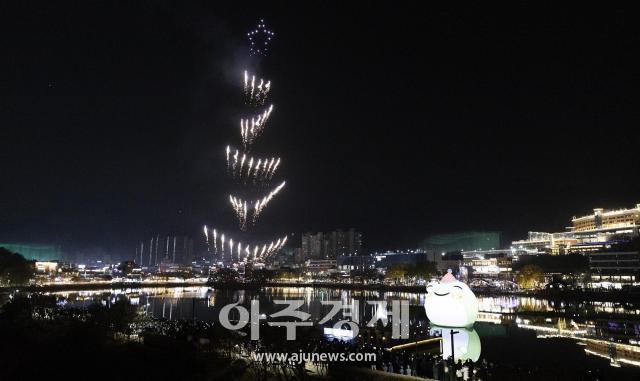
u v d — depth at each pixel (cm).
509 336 8181
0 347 4903
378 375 4200
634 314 10888
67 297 18800
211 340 5441
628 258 19200
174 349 4988
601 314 10894
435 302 8256
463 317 7994
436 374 4266
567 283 18788
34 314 7606
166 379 4006
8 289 19275
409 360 4806
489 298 17038
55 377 3978
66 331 5291
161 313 12462
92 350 4678
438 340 6756
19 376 4006
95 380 3925
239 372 4312
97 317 6469
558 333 8562
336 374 4262
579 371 4344
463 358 5994
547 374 4253
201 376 4116
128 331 6469
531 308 12569
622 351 6788
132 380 3950
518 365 5666
